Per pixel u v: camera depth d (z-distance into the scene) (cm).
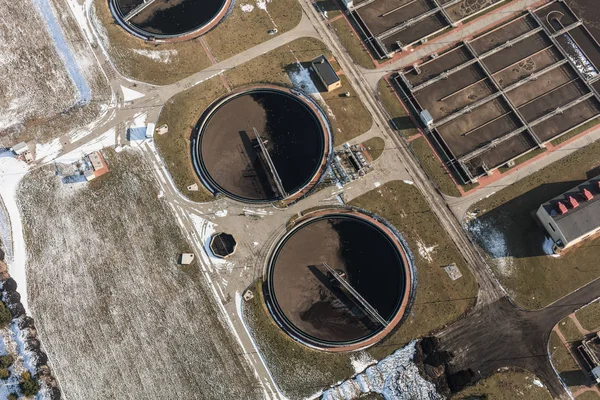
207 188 5134
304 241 4903
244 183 5131
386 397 4366
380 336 4556
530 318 4512
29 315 4769
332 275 4759
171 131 5353
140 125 5406
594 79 5309
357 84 5450
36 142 5416
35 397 4500
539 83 5328
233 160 5225
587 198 4538
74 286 4838
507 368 4372
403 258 4766
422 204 4944
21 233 5053
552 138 5078
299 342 4581
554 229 4550
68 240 5000
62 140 5403
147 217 5044
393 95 5384
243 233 4931
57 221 5078
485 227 4828
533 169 5000
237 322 4653
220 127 5362
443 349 4462
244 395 4447
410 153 5138
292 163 5184
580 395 4266
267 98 5462
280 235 4906
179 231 4975
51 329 4712
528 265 4678
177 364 4547
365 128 5262
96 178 5234
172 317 4694
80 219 5072
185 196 5103
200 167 5197
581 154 5025
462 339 4488
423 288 4659
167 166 5228
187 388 4481
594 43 5472
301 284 4759
